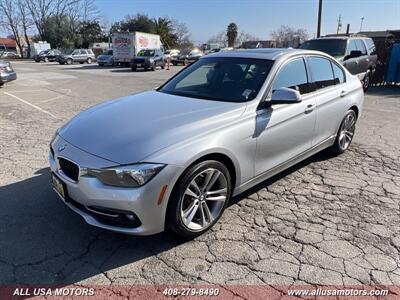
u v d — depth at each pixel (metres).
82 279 2.66
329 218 3.54
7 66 13.75
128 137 2.90
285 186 4.26
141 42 31.94
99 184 2.71
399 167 4.94
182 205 2.94
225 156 3.16
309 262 2.86
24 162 4.91
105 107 3.72
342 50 11.01
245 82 3.77
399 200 3.95
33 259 2.86
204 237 3.19
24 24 62.88
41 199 3.82
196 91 3.98
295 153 4.14
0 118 7.77
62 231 3.24
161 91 4.22
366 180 4.48
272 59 3.94
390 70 13.86
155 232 2.85
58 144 3.15
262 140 3.51
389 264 2.84
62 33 63.22
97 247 3.03
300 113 4.00
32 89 13.46
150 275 2.71
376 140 6.21
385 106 9.65
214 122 3.15
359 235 3.25
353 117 5.39
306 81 4.23
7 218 3.44
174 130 2.96
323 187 4.25
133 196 2.64
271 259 2.89
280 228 3.35
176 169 2.76
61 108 9.17
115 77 19.83
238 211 3.64
